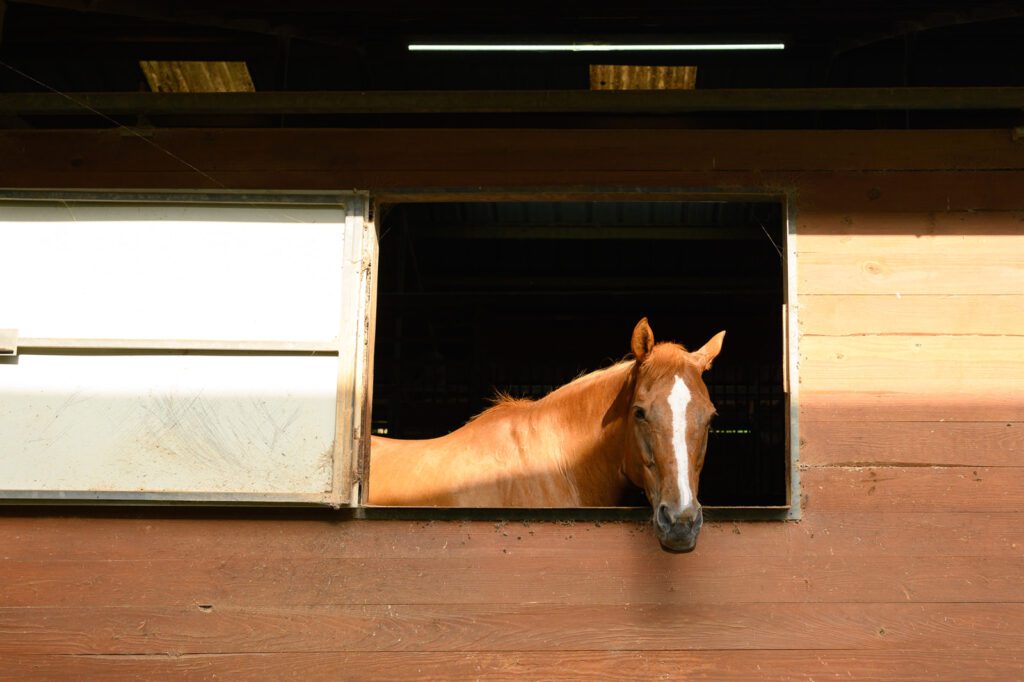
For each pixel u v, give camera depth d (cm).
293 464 264
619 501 284
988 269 281
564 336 674
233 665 256
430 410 663
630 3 318
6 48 387
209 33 371
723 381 654
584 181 287
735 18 336
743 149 288
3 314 272
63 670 257
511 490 284
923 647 257
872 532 264
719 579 260
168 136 293
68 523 265
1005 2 309
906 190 285
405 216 586
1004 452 270
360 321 274
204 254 277
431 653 256
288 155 291
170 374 268
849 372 274
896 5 316
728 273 658
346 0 315
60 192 277
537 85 421
